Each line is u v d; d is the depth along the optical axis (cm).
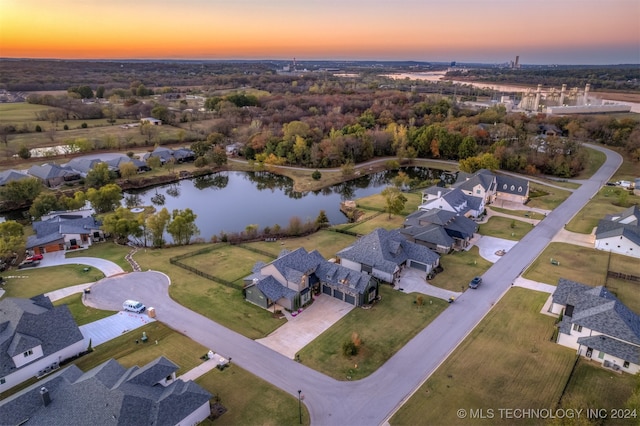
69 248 7919
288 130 15612
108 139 15262
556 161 12769
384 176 13888
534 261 7231
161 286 6456
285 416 3959
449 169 13925
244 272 6919
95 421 3475
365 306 5856
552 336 5153
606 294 5400
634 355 4434
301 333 5272
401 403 4119
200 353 4894
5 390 4306
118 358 4794
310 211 10638
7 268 7025
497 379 4425
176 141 16738
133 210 10225
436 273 6812
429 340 5109
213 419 3909
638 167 13188
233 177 14150
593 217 9288
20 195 10069
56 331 4816
